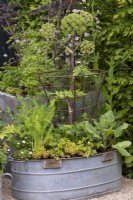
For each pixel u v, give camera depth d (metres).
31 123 3.41
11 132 3.43
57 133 3.60
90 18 3.82
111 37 4.09
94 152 3.45
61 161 3.33
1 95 3.88
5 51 5.00
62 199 3.37
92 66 4.38
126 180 3.93
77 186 3.40
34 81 3.93
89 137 3.56
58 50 4.41
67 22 3.77
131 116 3.95
